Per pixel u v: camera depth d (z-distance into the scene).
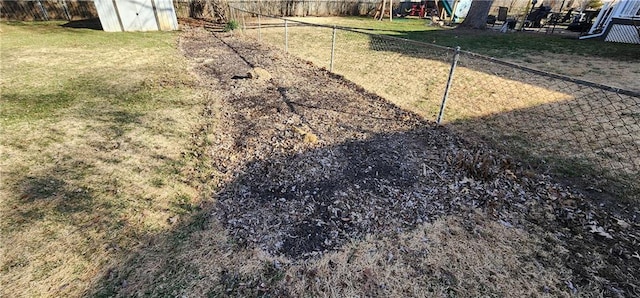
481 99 5.37
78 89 5.51
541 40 11.29
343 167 3.31
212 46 9.79
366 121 4.49
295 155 3.52
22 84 5.69
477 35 12.73
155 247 2.28
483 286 2.03
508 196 2.87
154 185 2.99
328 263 2.18
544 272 2.12
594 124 4.31
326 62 7.94
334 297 1.94
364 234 2.44
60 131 3.98
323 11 21.52
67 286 1.97
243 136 3.98
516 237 2.42
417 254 2.26
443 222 2.56
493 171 3.19
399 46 10.01
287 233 2.43
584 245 2.34
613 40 11.06
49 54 7.95
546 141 3.90
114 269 2.09
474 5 14.88
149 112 4.63
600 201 2.81
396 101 5.31
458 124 4.41
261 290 1.98
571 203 2.76
